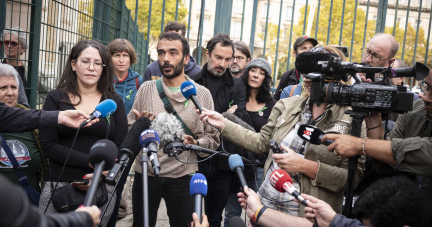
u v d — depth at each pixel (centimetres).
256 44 2191
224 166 338
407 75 209
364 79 277
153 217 301
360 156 225
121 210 433
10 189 92
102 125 273
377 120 222
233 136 275
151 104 303
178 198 296
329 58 220
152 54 1898
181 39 302
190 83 268
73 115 240
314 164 228
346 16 1403
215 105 377
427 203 163
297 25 1958
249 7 2212
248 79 402
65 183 263
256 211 204
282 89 502
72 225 122
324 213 180
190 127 303
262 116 400
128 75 451
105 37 514
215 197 348
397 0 554
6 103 279
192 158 302
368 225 171
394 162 208
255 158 374
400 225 161
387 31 1434
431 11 560
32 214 97
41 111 242
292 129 255
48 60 411
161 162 290
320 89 213
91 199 170
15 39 390
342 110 237
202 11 523
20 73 392
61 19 410
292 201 240
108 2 512
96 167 185
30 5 384
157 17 1641
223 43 372
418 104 239
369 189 175
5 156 271
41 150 292
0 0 376
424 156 198
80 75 273
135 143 248
